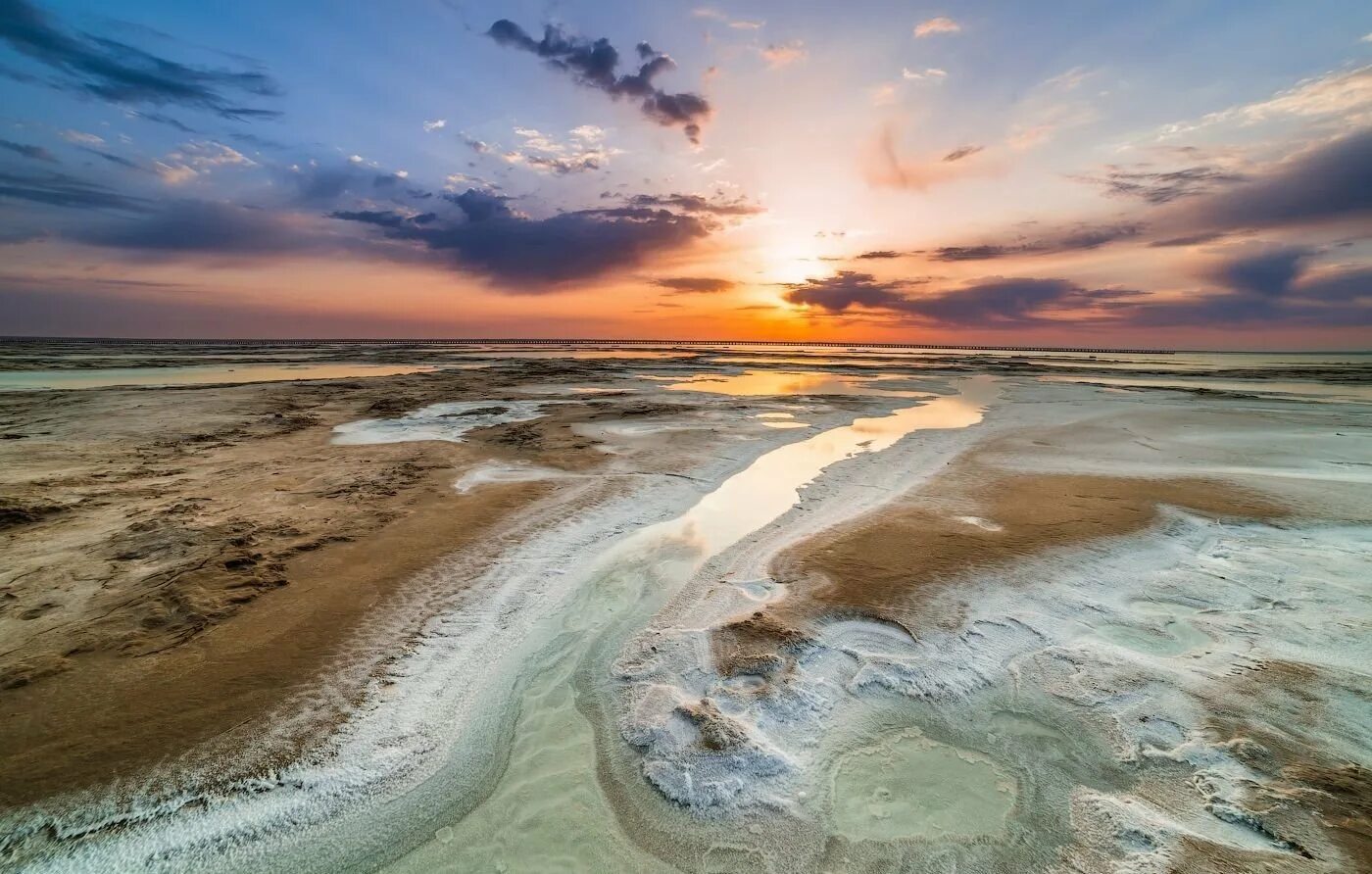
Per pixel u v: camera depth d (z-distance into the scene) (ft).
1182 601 25.50
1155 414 77.30
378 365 167.53
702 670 21.34
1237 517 35.45
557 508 37.83
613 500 39.55
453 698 20.06
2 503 34.45
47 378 113.70
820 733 18.45
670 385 116.16
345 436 57.77
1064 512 36.76
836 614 24.80
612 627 24.43
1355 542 31.37
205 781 16.21
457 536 32.86
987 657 21.84
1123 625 23.73
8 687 19.20
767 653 22.13
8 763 16.39
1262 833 14.34
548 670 21.67
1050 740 17.98
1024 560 29.76
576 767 17.34
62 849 14.30
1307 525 33.96
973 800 16.14
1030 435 62.23
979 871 14.16
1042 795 16.16
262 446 52.90
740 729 18.42
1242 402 91.50
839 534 33.65
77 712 18.34
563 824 15.57
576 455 51.34
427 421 66.74
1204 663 20.95
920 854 14.61
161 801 15.57
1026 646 22.49
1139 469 47.21
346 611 24.76
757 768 17.03
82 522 32.63
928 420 72.54
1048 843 14.78
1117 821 15.15
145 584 25.76
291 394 90.22
